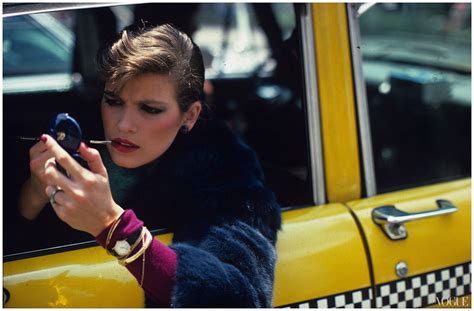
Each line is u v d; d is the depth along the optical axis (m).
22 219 1.70
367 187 1.95
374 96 2.31
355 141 1.92
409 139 2.30
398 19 2.35
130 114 1.57
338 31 1.88
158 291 1.44
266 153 2.12
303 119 1.90
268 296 1.56
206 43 2.41
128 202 1.71
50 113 2.11
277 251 1.73
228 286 1.46
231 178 1.66
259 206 1.64
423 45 2.37
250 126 2.27
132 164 1.62
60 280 1.56
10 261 1.59
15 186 1.74
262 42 2.38
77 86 2.21
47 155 1.45
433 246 1.92
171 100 1.57
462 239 1.97
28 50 2.27
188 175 1.67
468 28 2.30
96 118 1.86
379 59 2.35
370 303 1.83
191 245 1.54
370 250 1.84
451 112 2.34
